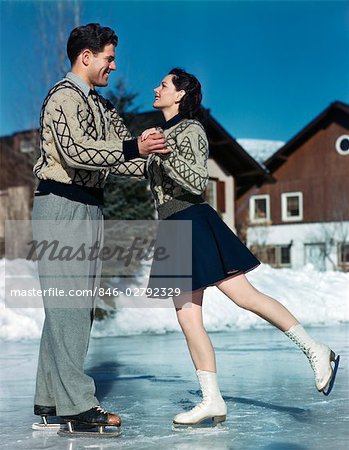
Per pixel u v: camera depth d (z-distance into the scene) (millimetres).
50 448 3273
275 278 12578
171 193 3662
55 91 3582
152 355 7086
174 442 3328
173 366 6234
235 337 8836
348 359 6438
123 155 3471
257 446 3211
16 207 23781
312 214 35844
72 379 3527
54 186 3596
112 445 3301
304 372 5676
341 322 11430
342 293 12453
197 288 3568
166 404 4371
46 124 3564
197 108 3746
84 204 3648
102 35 3699
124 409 4207
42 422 3803
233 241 3648
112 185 13570
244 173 27359
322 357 3619
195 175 3492
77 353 3559
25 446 3326
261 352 7141
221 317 10445
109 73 3799
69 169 3605
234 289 3670
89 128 3635
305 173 36094
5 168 24062
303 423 3713
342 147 35188
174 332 9914
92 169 3531
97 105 3736
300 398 4469
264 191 37094
